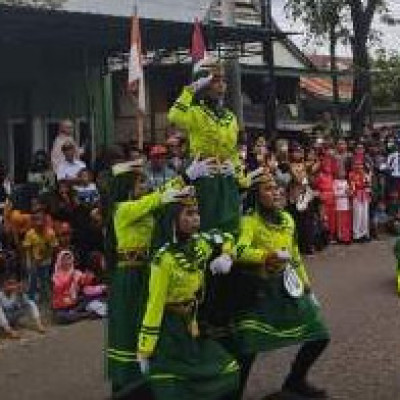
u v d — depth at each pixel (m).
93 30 16.58
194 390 6.99
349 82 35.06
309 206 17.03
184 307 7.09
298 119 31.73
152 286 6.95
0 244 13.18
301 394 8.24
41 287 13.07
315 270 15.24
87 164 17.09
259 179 7.96
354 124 25.11
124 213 7.41
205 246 7.25
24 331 11.67
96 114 21.45
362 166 18.81
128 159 12.76
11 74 19.56
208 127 7.73
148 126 23.22
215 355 7.14
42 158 15.33
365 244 18.44
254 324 7.74
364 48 25.09
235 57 19.22
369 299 12.65
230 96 19.17
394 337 10.41
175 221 7.14
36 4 18.42
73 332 11.58
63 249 12.84
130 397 7.48
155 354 6.98
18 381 9.33
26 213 13.49
